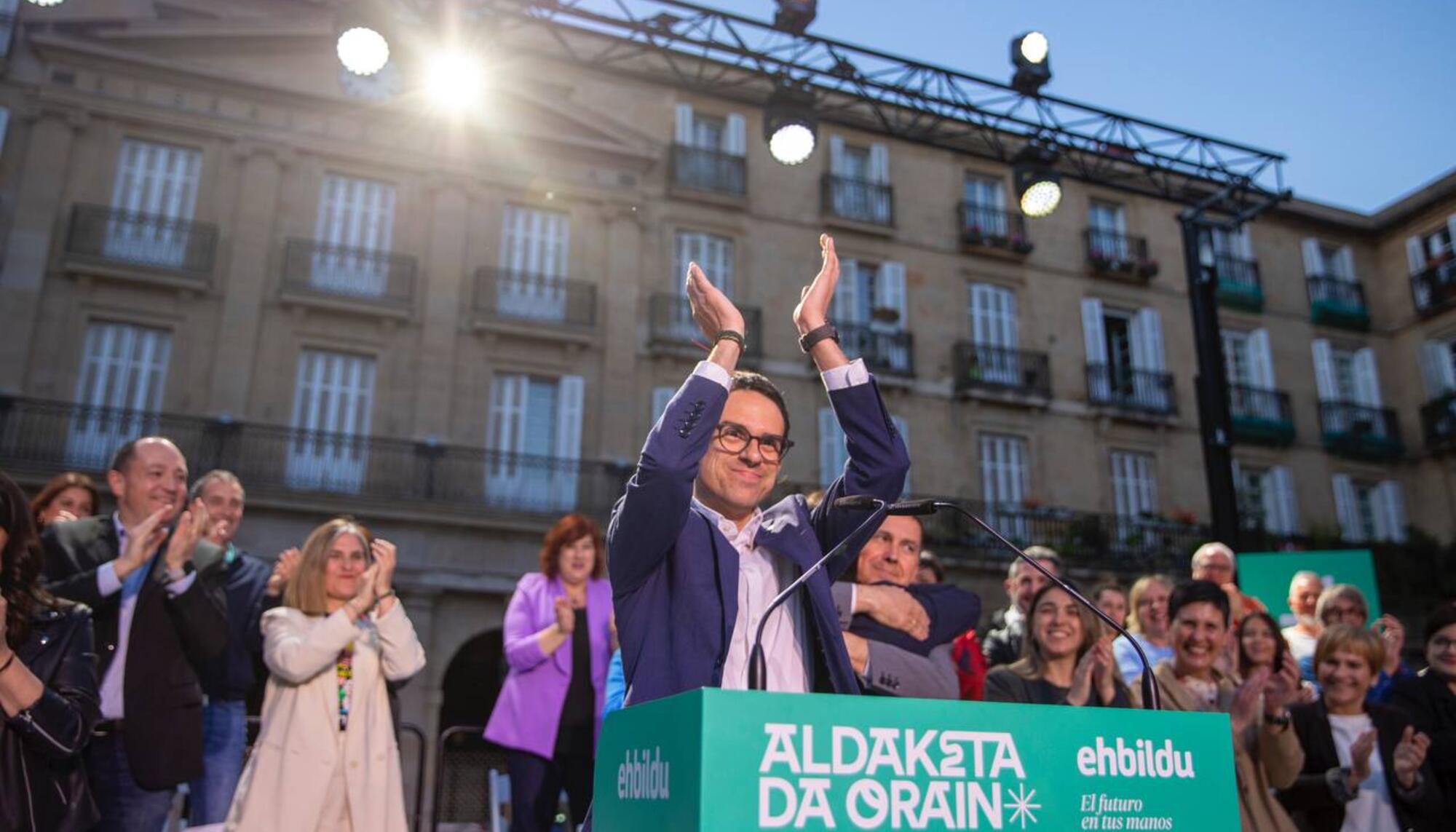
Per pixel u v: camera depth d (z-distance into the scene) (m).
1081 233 23.77
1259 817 4.43
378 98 18.61
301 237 17.92
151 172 17.34
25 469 15.54
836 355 2.72
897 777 1.52
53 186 16.62
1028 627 4.50
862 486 2.66
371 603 4.11
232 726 4.77
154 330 17.02
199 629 4.07
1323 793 4.54
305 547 4.38
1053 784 1.63
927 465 21.14
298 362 17.61
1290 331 25.41
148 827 4.06
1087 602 2.38
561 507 18.31
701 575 2.43
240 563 5.08
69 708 3.27
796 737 1.48
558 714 4.94
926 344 21.83
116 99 17.19
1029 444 22.12
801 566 2.52
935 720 1.57
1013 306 22.84
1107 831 1.65
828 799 1.47
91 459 16.05
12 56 16.77
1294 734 4.56
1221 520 10.76
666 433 2.30
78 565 4.31
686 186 20.41
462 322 18.59
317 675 4.05
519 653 4.99
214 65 17.78
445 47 9.41
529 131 19.48
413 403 18.00
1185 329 24.09
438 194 18.83
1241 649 5.29
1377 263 27.03
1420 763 4.49
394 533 17.17
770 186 21.34
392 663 4.33
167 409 16.69
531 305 19.03
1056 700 4.26
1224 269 25.03
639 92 20.81
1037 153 10.79
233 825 3.85
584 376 19.06
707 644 2.36
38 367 16.14
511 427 18.61
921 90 10.45
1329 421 24.92
